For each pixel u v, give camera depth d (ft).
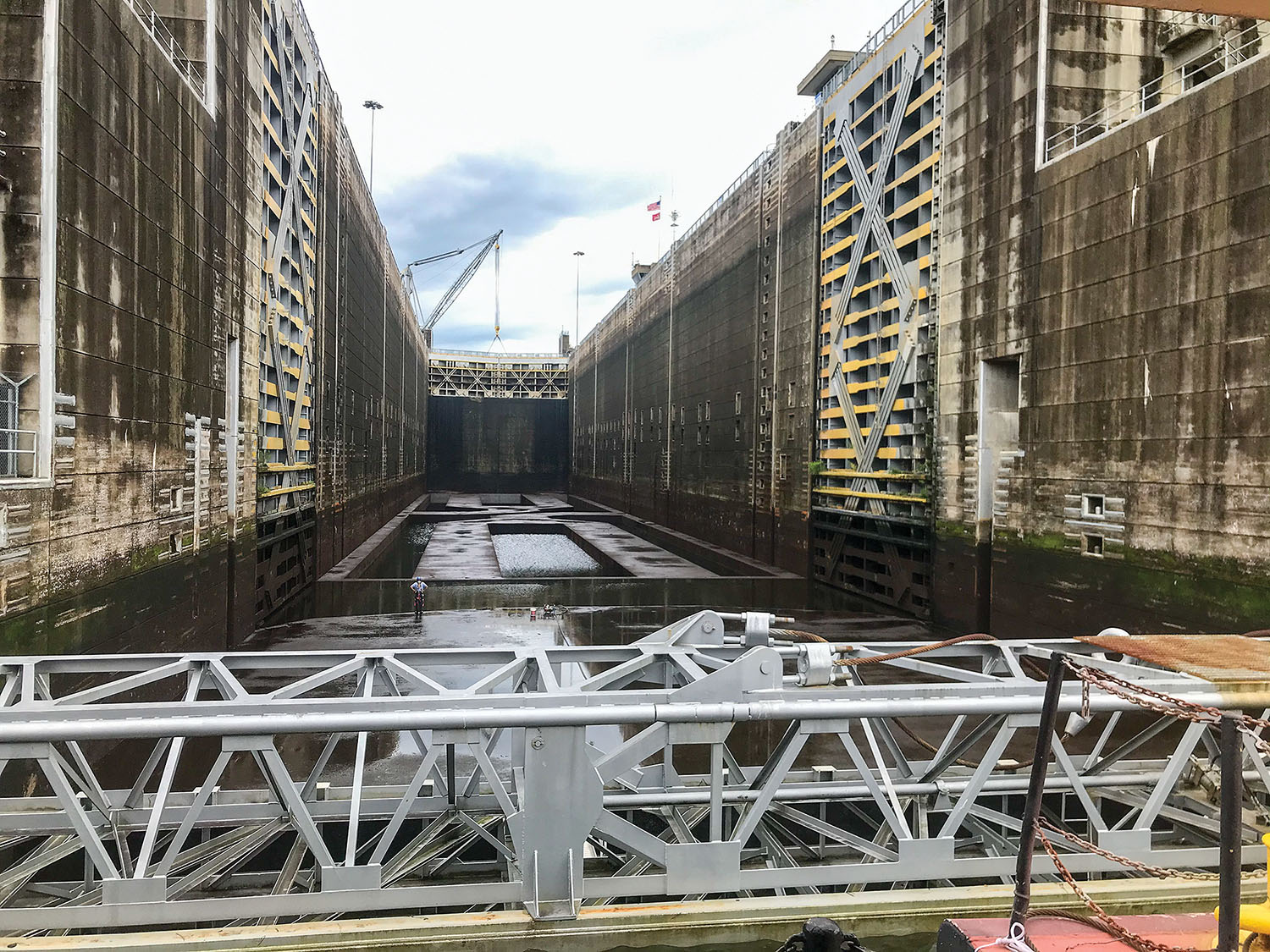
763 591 128.36
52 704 26.63
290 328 105.50
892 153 111.96
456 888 24.35
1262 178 55.06
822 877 26.17
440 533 208.74
